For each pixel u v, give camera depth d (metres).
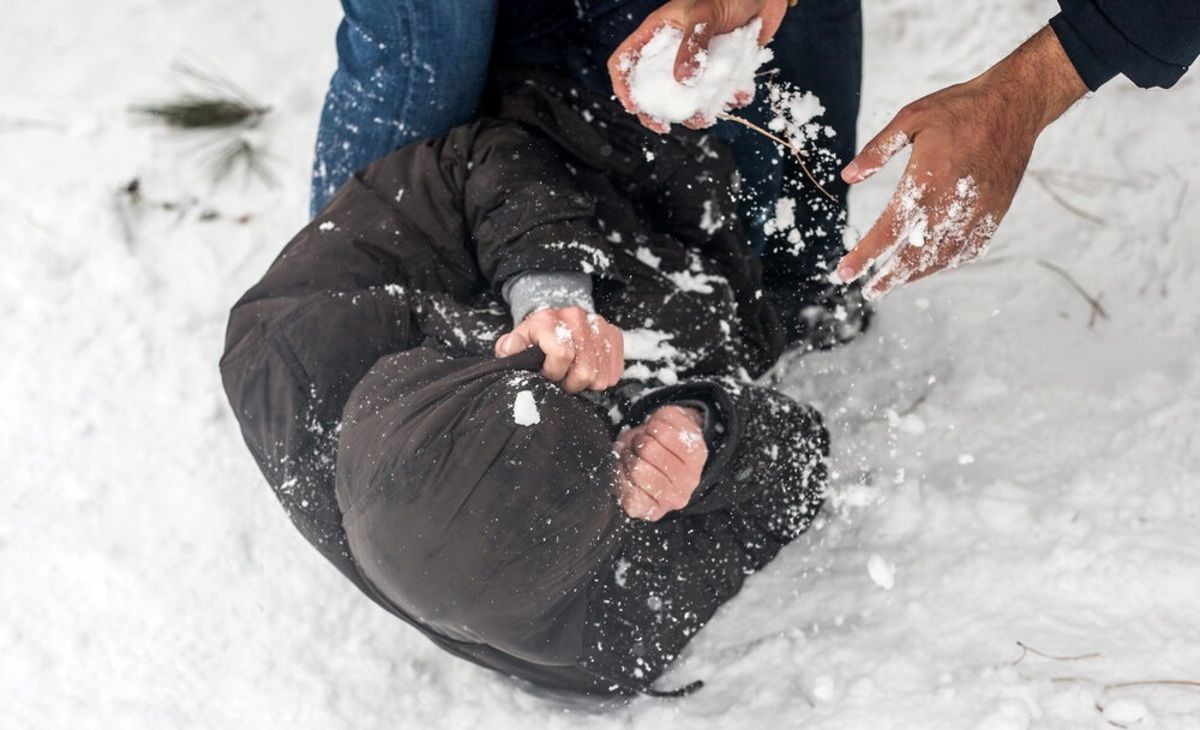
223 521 2.37
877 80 3.13
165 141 3.03
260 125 3.09
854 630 2.06
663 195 2.27
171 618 2.22
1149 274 2.66
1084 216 2.79
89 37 3.29
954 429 2.43
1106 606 2.00
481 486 1.56
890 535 2.23
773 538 2.21
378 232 2.12
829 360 2.59
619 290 2.14
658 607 2.07
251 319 2.04
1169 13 1.77
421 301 2.01
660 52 1.78
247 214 2.92
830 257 2.55
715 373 2.20
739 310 2.34
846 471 2.36
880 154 1.83
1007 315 2.64
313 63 3.21
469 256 2.15
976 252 1.86
